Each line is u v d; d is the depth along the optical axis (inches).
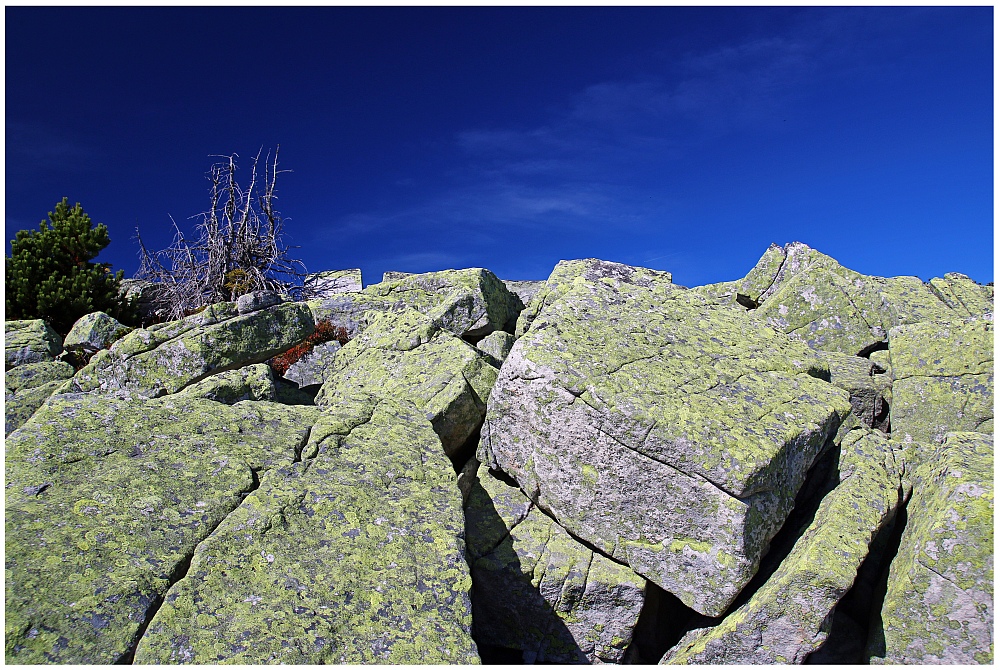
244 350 448.8
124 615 188.9
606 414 299.3
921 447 363.9
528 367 325.7
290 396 470.9
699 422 294.5
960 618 261.7
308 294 1187.9
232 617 195.5
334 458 271.9
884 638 276.1
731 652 270.2
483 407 389.7
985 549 262.7
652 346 350.9
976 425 390.9
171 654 182.4
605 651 295.1
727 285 690.8
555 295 616.7
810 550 270.7
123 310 973.8
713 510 281.3
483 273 626.2
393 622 204.4
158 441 260.7
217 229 1142.3
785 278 602.9
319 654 189.6
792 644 263.4
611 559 304.8
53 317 914.1
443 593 217.3
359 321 748.0
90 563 199.9
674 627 315.6
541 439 319.9
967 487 277.9
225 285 1088.2
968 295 553.6
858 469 320.8
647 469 293.0
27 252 951.0
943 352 421.7
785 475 296.8
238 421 283.9
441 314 492.4
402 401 338.3
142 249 1133.7
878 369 474.9
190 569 207.5
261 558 216.1
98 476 236.2
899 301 516.4
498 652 304.8
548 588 295.6
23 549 198.7
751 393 327.3
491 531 318.0
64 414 264.2
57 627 179.9
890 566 298.7
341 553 224.4
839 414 331.6
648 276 724.0
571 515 311.9
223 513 231.8
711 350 362.0
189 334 436.5
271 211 1180.5
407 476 269.4
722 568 278.5
